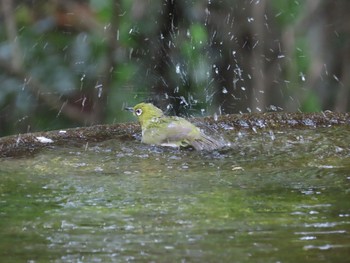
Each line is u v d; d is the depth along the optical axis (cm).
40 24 1619
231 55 1725
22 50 1616
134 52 1652
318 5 1723
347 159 879
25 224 603
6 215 632
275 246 539
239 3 1711
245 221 600
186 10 1664
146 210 641
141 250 535
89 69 1627
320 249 530
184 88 1681
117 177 791
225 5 1709
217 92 1725
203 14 1681
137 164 876
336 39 1767
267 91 1742
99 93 1623
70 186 744
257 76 1727
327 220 601
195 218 612
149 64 1661
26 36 1622
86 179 780
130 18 1606
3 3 1590
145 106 1072
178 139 984
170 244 546
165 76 1669
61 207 657
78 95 1650
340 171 808
